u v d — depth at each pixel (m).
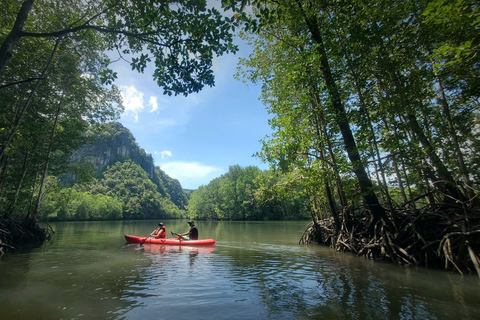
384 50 7.82
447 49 3.95
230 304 3.98
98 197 73.56
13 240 12.01
